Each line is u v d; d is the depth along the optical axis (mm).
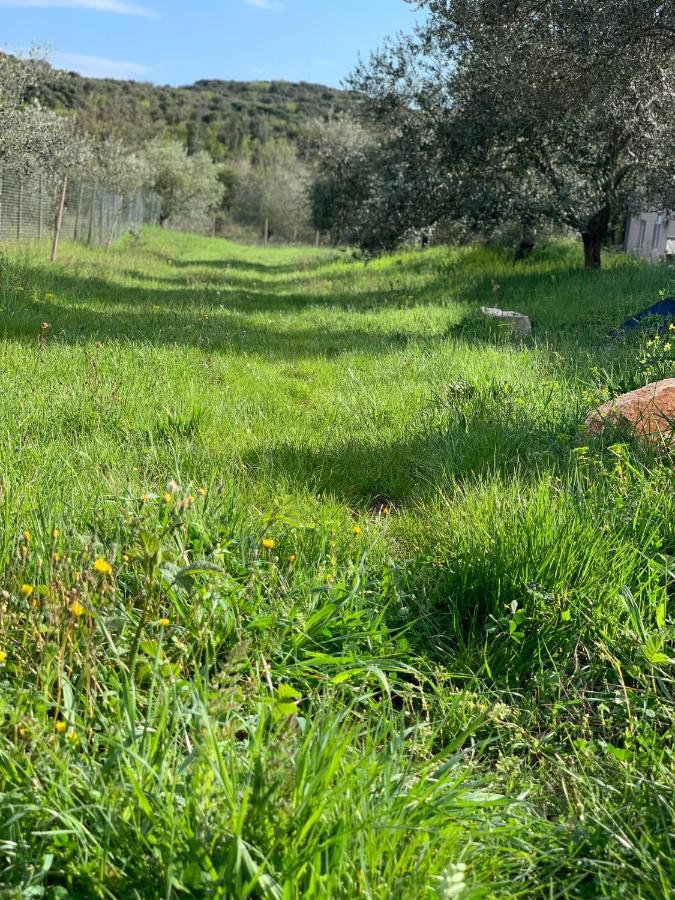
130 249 31328
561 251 22344
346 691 2844
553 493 4090
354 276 23172
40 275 14422
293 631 3021
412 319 12883
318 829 1894
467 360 8438
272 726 2344
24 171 18828
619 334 9797
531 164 16688
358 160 28891
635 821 2293
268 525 3365
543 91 13555
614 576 3389
